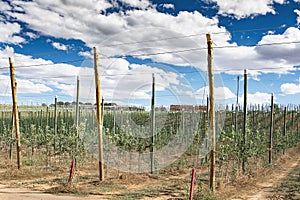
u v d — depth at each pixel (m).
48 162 18.61
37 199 10.75
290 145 26.59
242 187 13.54
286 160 23.64
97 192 12.18
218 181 14.08
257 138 17.30
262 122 35.75
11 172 15.24
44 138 19.59
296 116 40.31
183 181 14.62
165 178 15.33
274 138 24.66
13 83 16.92
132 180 14.22
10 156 19.20
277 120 38.25
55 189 12.36
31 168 16.75
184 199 11.06
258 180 15.14
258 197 12.03
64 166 17.42
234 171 14.47
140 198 11.36
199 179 15.12
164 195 11.85
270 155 20.56
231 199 11.54
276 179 15.81
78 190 12.30
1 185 13.28
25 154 21.75
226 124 30.66
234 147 15.14
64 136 18.16
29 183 13.70
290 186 14.05
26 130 24.56
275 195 12.36
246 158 15.38
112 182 13.75
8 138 21.11
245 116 16.53
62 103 28.45
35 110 30.17
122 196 11.62
